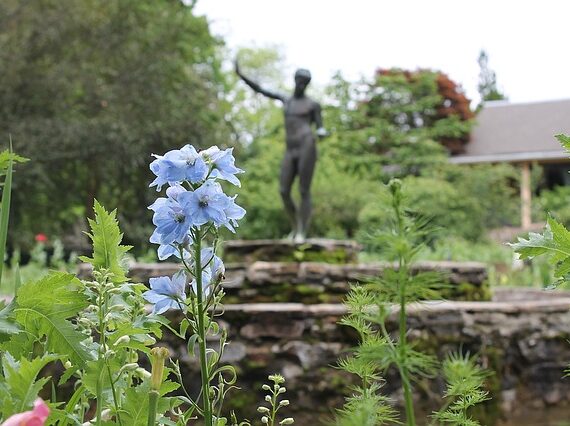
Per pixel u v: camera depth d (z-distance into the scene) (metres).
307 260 8.94
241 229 21.20
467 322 6.77
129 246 1.43
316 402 6.45
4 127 18.55
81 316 1.36
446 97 26.34
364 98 24.78
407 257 0.88
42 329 1.30
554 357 7.16
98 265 1.41
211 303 1.30
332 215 22.09
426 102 24.45
